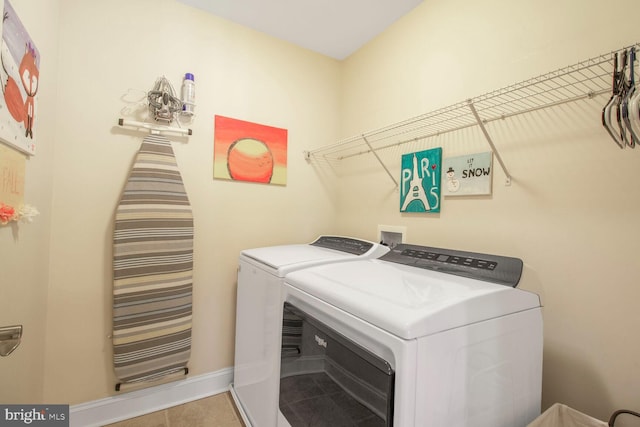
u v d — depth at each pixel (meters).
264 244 2.08
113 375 1.59
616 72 0.83
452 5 1.54
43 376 1.40
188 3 1.78
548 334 1.12
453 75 1.52
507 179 1.27
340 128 2.41
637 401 0.91
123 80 1.60
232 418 1.64
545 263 1.14
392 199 1.89
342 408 0.85
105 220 1.56
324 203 2.35
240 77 1.97
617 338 0.96
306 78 2.25
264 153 2.06
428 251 1.38
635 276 0.92
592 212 1.02
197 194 1.83
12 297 1.00
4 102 0.87
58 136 1.44
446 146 1.54
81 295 1.51
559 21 1.12
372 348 0.77
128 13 1.61
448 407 0.74
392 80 1.92
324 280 1.04
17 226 1.04
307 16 1.88
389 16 1.86
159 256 1.64
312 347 1.01
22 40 1.01
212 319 1.88
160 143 1.66
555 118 1.12
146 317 1.60
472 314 0.80
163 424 1.58
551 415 0.92
